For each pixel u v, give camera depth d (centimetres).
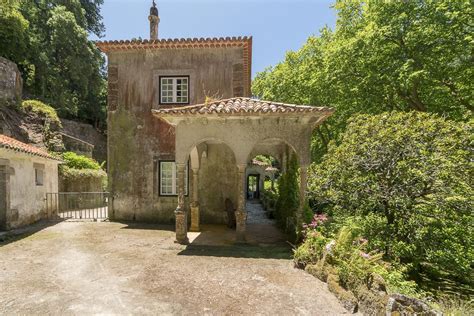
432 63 1005
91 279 519
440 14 939
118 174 1147
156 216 1130
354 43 1155
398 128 605
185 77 1146
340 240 552
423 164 561
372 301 389
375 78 1127
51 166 1269
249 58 1253
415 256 621
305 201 770
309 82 1548
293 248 743
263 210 1667
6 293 457
